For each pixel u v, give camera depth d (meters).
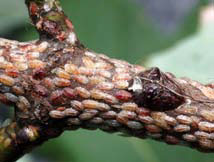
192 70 0.16
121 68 0.10
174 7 0.31
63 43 0.10
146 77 0.10
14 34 0.21
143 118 0.10
